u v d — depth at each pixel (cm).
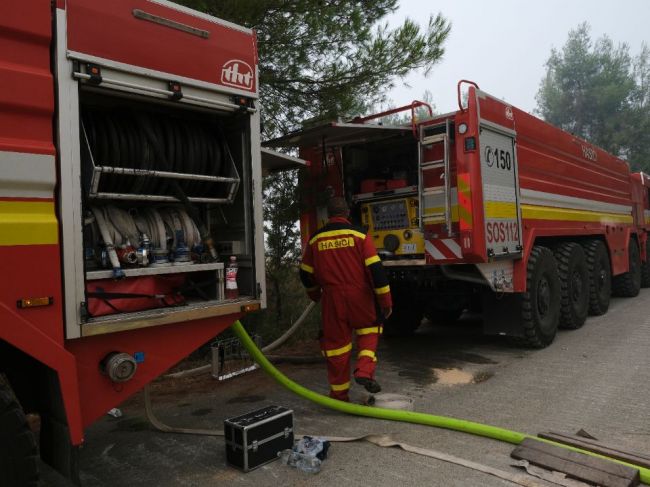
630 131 2817
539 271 630
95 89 273
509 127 591
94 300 274
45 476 321
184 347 308
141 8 284
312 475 315
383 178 643
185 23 305
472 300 772
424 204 555
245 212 348
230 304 325
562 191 741
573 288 746
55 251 246
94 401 268
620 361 559
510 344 676
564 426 383
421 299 753
